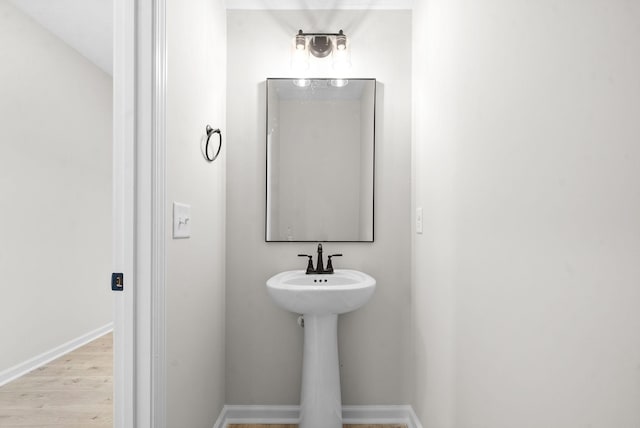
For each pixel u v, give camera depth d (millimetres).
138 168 1266
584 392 776
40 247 3135
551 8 878
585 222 769
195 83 1687
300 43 2166
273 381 2260
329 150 2264
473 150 1328
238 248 2254
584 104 769
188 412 1596
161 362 1293
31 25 3049
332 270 2154
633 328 653
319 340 1999
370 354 2258
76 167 3564
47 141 3225
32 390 2631
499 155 1135
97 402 2451
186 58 1571
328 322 2016
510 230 1070
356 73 2283
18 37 2939
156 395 1272
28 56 3033
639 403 641
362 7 2287
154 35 1269
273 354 2258
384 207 2266
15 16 2902
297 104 2268
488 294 1211
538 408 938
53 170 3287
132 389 1249
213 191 1974
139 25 1270
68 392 2600
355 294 1812
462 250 1430
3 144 2830
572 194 808
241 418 2246
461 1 1439
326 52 2227
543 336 916
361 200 2262
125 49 1268
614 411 698
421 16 2051
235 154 2258
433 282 1790
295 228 2256
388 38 2283
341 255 2172
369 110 2266
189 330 1606
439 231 1703
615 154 688
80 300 3566
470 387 1353
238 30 2273
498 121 1142
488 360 1212
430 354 1834
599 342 733
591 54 748
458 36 1473
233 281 2250
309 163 2264
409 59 2273
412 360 2186
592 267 750
